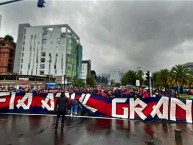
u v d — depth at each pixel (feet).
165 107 39.78
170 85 197.36
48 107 45.93
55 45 351.46
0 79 232.53
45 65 349.41
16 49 367.25
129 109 41.86
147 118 39.70
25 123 33.71
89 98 45.09
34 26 361.30
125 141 23.68
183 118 38.50
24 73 353.92
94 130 29.43
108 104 43.65
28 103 46.73
